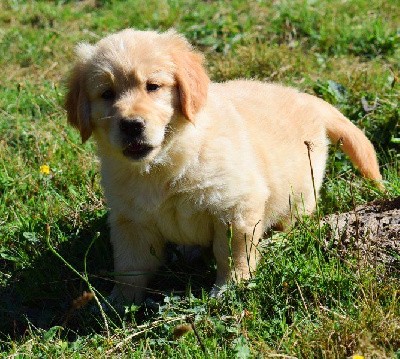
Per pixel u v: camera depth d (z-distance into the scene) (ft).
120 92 4.60
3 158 5.72
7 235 5.17
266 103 5.10
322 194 5.29
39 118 6.17
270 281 4.58
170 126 4.61
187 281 4.83
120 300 4.78
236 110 4.90
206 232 4.78
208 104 4.72
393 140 5.46
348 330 4.27
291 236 4.79
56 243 5.07
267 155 4.90
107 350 4.42
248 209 4.70
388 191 5.15
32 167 5.69
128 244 4.80
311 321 4.39
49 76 6.80
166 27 7.35
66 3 8.48
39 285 4.88
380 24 6.78
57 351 4.43
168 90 4.61
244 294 4.57
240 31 7.02
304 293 4.54
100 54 4.66
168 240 4.87
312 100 5.32
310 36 6.86
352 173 5.31
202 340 4.37
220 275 4.77
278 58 6.49
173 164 4.61
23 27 7.79
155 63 4.60
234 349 4.27
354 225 4.85
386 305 4.37
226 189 4.64
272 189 4.91
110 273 4.72
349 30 6.82
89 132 4.72
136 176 4.66
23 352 4.45
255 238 4.75
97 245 5.04
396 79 5.75
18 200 5.41
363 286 4.43
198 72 4.68
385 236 4.74
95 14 8.03
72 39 7.30
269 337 4.37
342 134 5.30
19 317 4.76
